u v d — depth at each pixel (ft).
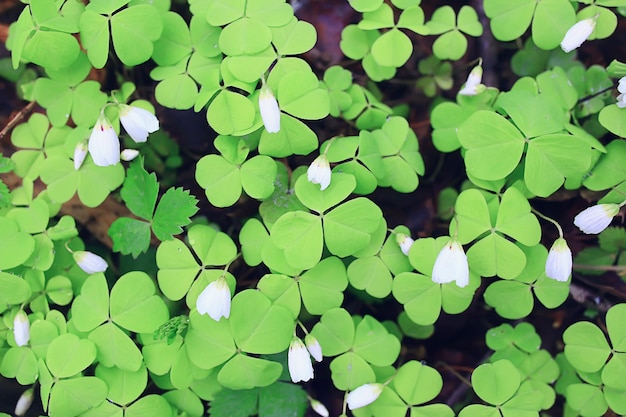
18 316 1.16
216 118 1.16
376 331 1.18
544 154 1.15
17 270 1.19
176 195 1.17
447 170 1.30
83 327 1.16
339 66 1.25
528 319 1.30
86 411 1.16
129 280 1.16
